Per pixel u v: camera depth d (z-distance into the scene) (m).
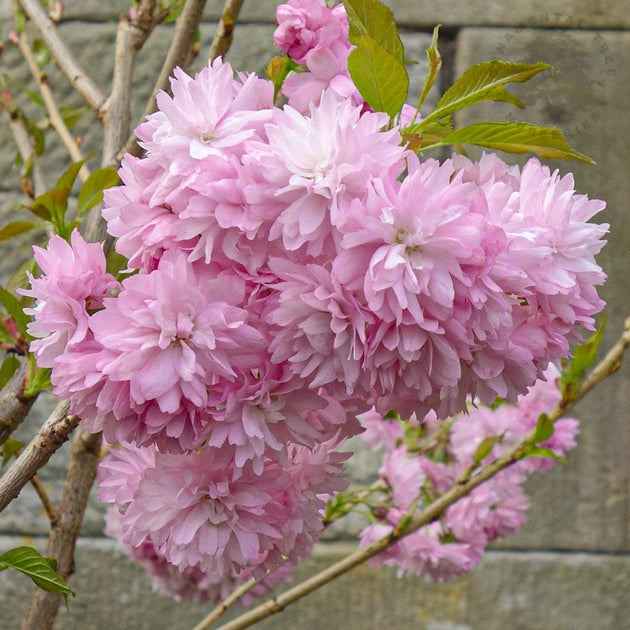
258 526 0.45
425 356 0.43
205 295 0.42
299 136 0.42
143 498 0.45
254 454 0.43
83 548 1.08
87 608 1.08
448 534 0.76
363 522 1.08
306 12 0.47
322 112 0.42
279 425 0.44
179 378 0.42
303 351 0.42
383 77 0.44
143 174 0.43
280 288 0.42
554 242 0.44
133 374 0.42
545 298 0.44
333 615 1.08
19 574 1.08
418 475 0.72
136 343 0.42
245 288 0.43
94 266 0.44
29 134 0.79
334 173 0.42
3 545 1.07
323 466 0.47
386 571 1.08
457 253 0.42
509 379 0.44
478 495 0.75
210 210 0.42
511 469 0.76
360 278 0.42
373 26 0.45
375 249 0.42
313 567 1.08
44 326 0.43
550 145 0.46
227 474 0.45
